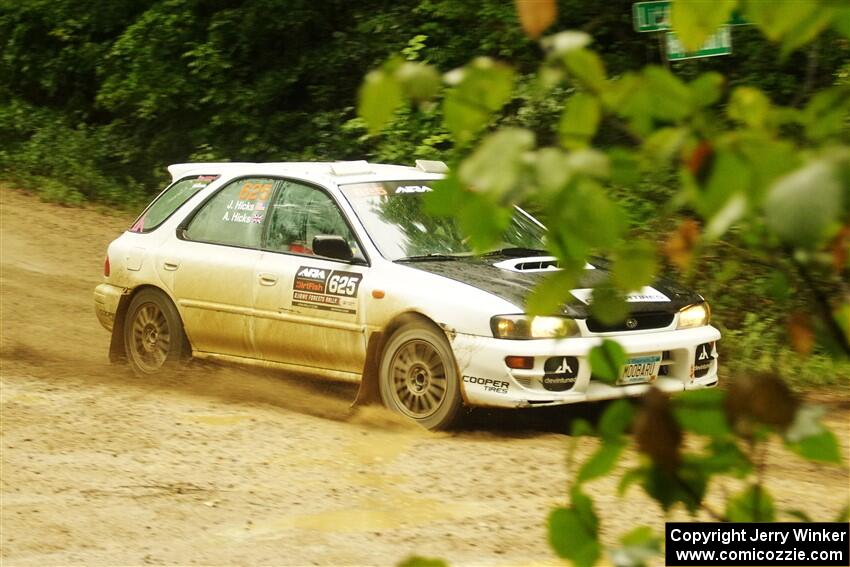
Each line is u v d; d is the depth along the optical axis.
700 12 1.42
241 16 34.00
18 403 13.66
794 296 1.53
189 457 11.55
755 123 1.37
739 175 1.30
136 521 9.66
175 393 14.57
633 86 1.41
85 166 34.88
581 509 1.68
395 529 9.34
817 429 1.45
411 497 10.23
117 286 16.14
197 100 34.53
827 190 1.18
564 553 1.67
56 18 38.03
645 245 1.46
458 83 1.47
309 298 13.94
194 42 34.59
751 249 1.42
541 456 11.51
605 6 16.03
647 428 1.55
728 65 15.37
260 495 10.33
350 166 14.76
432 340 12.73
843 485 9.66
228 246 15.08
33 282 22.64
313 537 9.20
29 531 9.39
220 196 15.50
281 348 14.30
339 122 32.22
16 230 28.06
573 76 1.43
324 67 33.12
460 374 12.45
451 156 1.49
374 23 32.22
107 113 39.34
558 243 1.45
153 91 34.22
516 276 13.04
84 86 39.34
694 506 1.62
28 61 39.12
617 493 1.66
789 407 1.47
